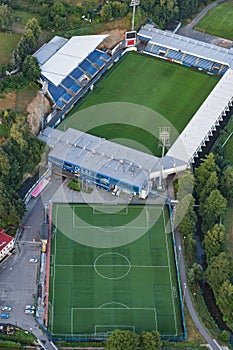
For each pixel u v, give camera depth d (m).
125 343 187.50
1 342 196.62
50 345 198.12
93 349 198.00
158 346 191.75
